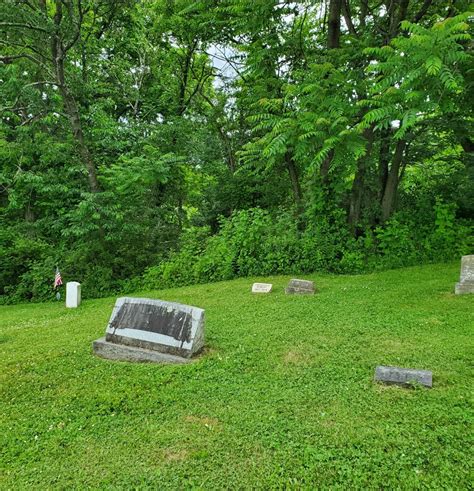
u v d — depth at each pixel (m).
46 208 14.31
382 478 2.85
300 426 3.54
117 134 14.62
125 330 5.63
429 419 3.51
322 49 11.77
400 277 9.30
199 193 17.59
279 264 11.25
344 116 6.67
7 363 5.53
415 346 5.20
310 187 12.15
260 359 5.18
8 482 3.03
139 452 3.32
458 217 12.81
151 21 17.77
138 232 12.99
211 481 2.93
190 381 4.61
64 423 3.86
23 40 13.87
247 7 10.24
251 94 12.51
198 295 9.55
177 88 19.72
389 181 12.36
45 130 14.86
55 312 9.53
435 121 10.80
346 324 6.30
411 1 11.92
